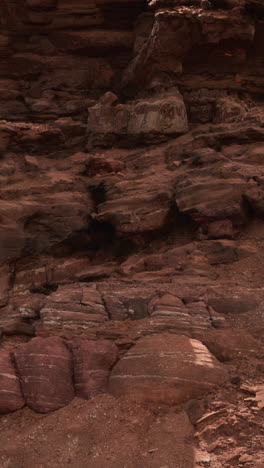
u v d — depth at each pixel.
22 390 4.59
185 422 4.08
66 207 8.76
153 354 4.66
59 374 4.64
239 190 7.94
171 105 11.00
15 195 9.16
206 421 4.03
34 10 13.95
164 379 4.40
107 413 4.28
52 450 4.01
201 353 4.70
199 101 11.73
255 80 11.98
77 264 8.69
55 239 8.62
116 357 4.86
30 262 8.55
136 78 12.25
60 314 5.66
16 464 3.94
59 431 4.19
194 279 6.65
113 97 11.72
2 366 4.66
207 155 8.89
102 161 9.85
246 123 10.24
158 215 8.20
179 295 5.90
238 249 7.28
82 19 13.84
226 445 3.75
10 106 13.22
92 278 7.80
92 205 9.17
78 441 4.06
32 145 11.15
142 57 11.81
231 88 11.88
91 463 3.81
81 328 5.52
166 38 11.25
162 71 11.64
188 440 3.89
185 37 11.31
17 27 14.09
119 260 8.74
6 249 8.28
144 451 3.84
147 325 5.34
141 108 11.20
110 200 8.91
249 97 12.02
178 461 3.67
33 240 8.55
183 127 11.05
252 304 5.67
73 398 4.58
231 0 11.63
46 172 10.09
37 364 4.67
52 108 13.01
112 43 13.58
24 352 4.80
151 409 4.28
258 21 11.55
